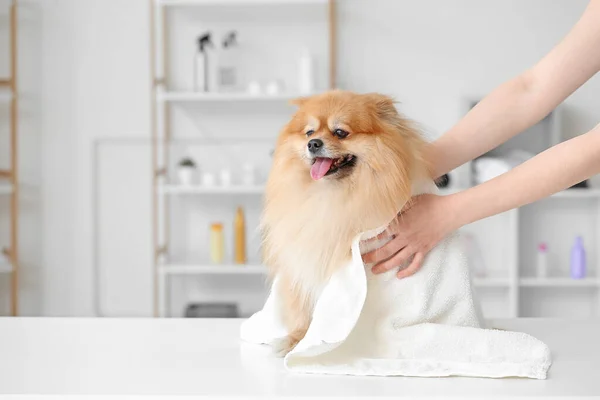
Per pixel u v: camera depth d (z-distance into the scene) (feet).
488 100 4.83
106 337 4.71
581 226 13.39
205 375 3.75
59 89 13.51
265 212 4.63
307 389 3.47
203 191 12.83
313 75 12.89
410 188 4.23
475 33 13.34
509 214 13.23
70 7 13.47
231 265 12.87
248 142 13.50
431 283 4.16
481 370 3.73
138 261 13.60
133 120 13.57
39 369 3.86
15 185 13.05
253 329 4.55
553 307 13.41
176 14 13.47
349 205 4.23
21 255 13.58
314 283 4.26
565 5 13.26
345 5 13.37
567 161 4.08
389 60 13.38
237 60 13.17
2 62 13.43
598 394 3.38
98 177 13.57
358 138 4.30
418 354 3.93
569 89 4.68
